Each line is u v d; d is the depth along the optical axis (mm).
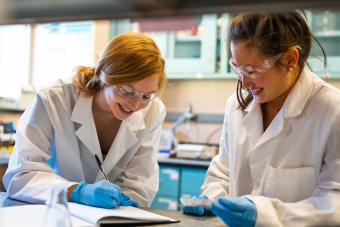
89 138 1568
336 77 3182
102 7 605
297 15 1133
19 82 3434
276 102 1339
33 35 3652
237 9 554
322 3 514
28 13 655
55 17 657
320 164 1190
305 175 1217
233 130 1467
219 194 1416
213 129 3727
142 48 1304
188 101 3873
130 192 1584
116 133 1635
